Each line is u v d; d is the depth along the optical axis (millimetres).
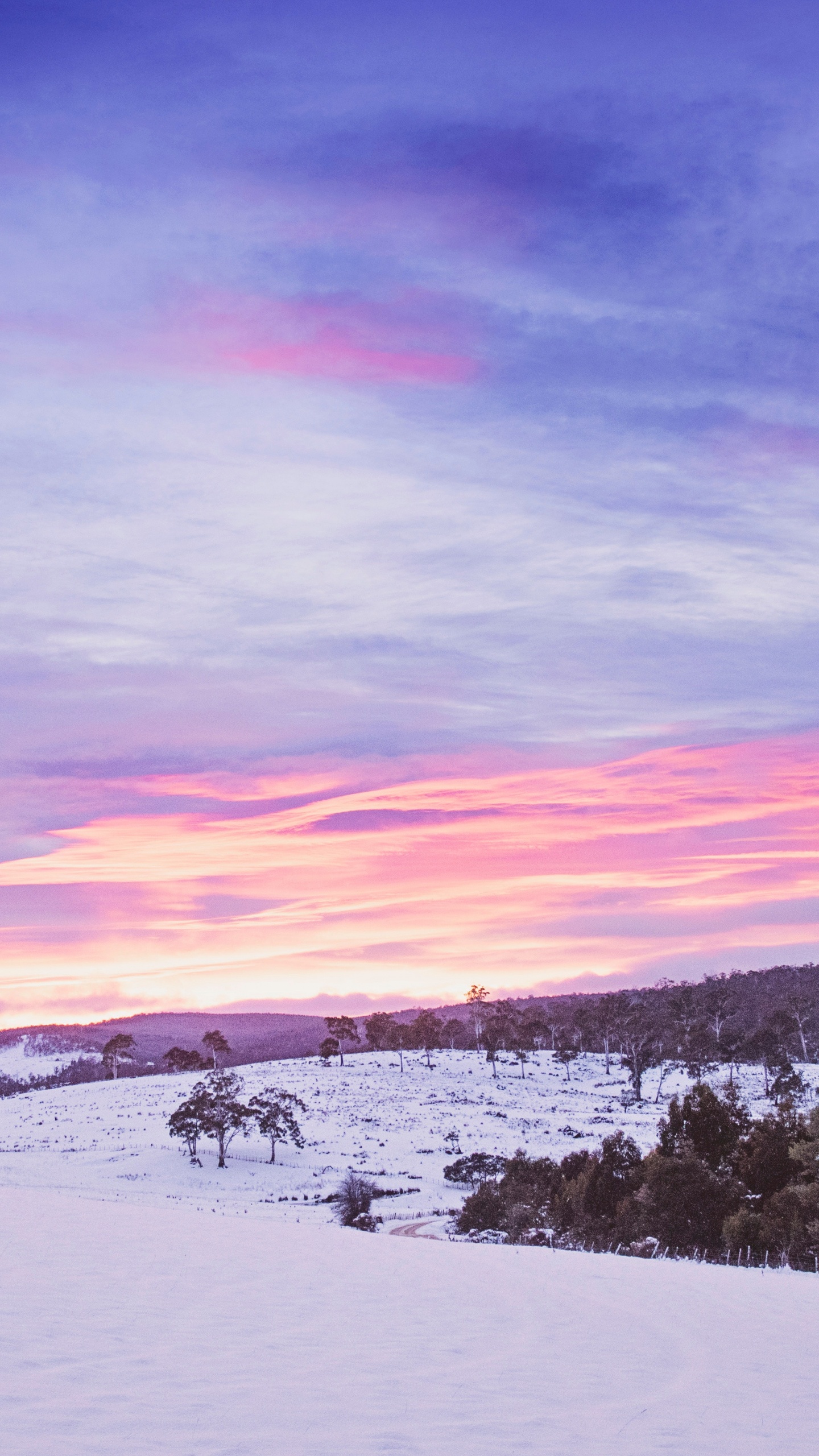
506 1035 184125
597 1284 21375
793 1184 47312
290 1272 19156
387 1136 115688
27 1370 10242
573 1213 57625
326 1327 14086
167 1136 115000
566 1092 157125
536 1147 108500
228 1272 18391
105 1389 9812
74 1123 131500
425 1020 195625
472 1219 64875
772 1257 42031
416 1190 87625
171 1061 196125
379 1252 23703
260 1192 86750
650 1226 48000
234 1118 102312
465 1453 8805
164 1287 16109
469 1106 139125
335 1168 98500
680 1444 9695
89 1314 13367
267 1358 11883
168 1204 67812
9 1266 16906
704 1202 47250
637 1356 14000
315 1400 10195
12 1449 7746
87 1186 85125
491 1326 15391
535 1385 11766
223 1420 9148
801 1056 180000
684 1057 174375
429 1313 16062
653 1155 54938
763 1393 12312
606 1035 197375
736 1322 17688
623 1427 10180
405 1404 10359
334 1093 149250
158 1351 11664
